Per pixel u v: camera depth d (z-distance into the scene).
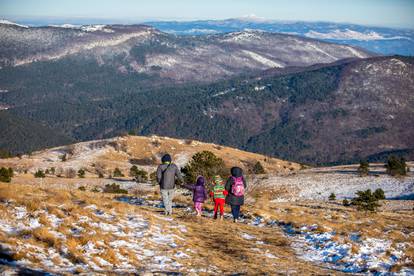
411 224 22.50
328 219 22.20
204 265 11.13
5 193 13.55
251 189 86.56
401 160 109.81
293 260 13.30
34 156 194.38
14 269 8.03
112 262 10.12
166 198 17.50
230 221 18.67
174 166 17.50
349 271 12.85
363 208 43.19
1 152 187.38
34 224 11.41
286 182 101.88
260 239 15.84
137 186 99.88
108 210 15.04
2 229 10.52
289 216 20.33
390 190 94.06
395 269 12.68
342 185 98.94
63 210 13.59
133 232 13.11
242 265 11.66
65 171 149.00
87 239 10.90
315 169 130.38
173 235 13.75
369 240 16.27
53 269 8.79
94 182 107.00
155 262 10.86
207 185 38.09
